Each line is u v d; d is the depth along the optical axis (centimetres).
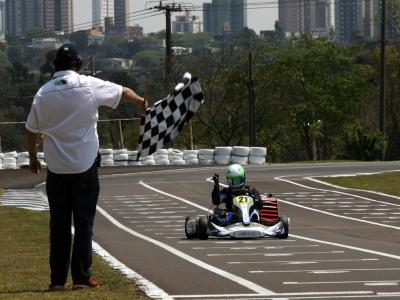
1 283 2048
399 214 4644
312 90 14212
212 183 6550
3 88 15275
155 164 9256
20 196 5841
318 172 7538
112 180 7044
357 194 5766
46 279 2112
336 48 14475
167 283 2005
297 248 2853
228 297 1789
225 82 13938
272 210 3347
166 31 10669
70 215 1825
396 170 7669
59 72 1773
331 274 2133
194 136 13988
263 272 2194
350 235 3522
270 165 8719
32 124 1772
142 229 3988
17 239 3375
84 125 1769
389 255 2584
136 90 14825
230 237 3297
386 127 14550
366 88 14562
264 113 14088
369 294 1805
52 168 1778
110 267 2342
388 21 14888
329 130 14975
